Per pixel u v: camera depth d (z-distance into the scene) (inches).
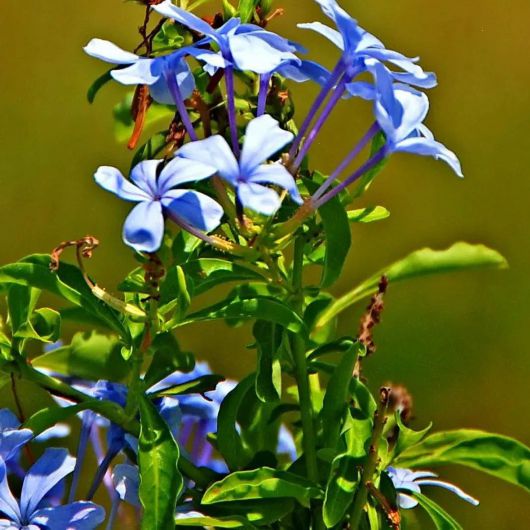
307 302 28.9
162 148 27.1
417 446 27.4
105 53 25.7
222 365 42.1
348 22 26.1
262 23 27.5
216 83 27.0
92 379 28.4
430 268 28.5
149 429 26.6
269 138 25.3
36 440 28.1
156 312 26.4
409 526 28.8
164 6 25.7
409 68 26.1
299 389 27.5
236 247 26.2
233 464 27.4
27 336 27.0
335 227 26.7
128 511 28.0
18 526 26.5
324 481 27.5
